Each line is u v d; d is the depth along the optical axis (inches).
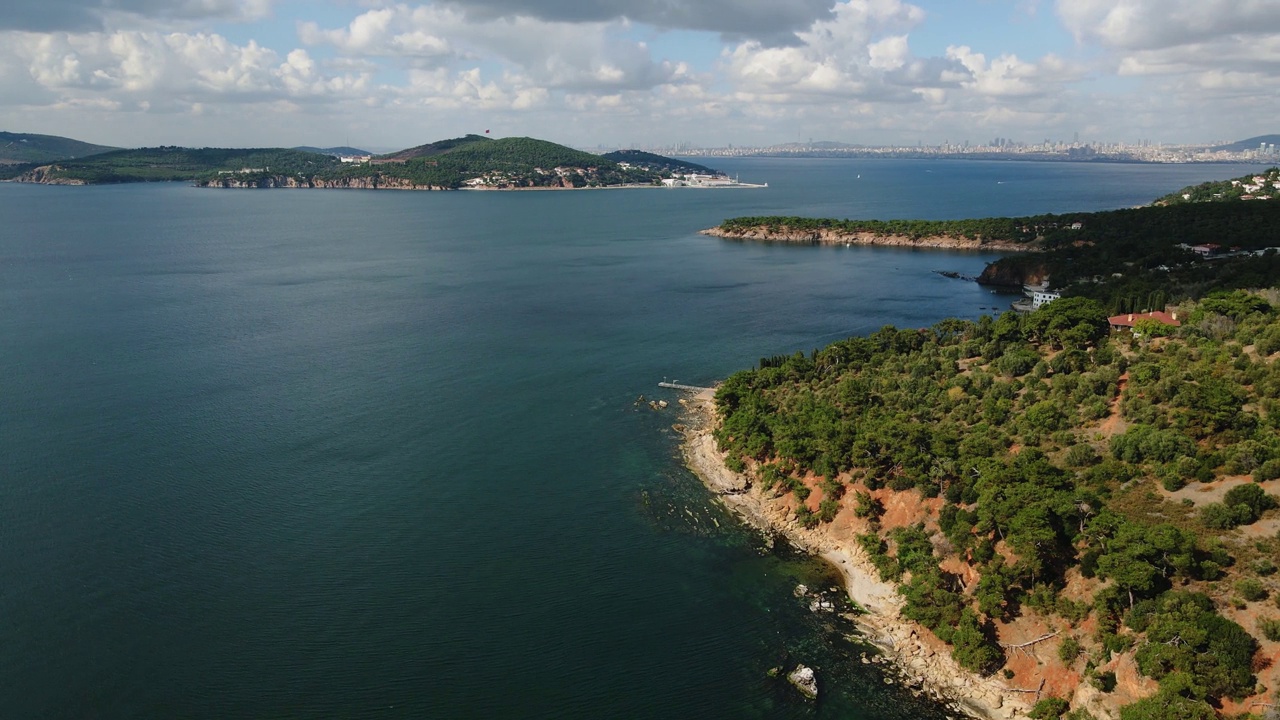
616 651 3312.0
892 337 6614.2
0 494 4443.9
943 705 3024.1
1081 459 3991.1
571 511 4443.9
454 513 4394.7
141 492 4510.3
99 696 3019.2
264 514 4323.3
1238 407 4013.3
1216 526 3280.0
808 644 3361.2
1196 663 2706.7
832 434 4653.1
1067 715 2886.3
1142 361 5009.8
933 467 4111.7
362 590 3686.0
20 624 3398.1
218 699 3021.7
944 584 3508.9
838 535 4128.9
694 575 3855.8
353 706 3002.0
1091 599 3174.2
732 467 4899.1
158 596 3602.4
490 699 3048.7
